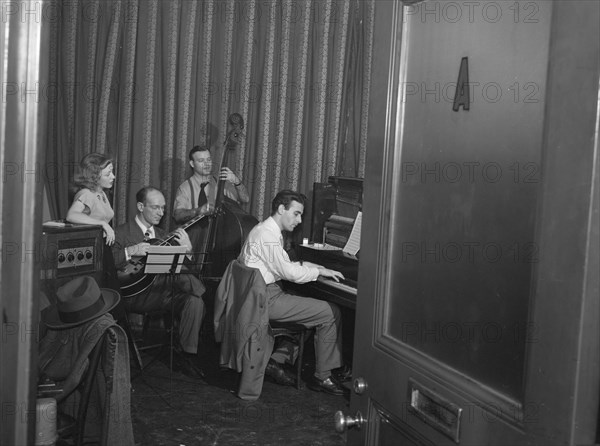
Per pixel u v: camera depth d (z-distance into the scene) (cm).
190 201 581
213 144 593
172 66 582
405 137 183
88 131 567
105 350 327
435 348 170
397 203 185
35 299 177
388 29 187
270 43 592
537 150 140
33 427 179
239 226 564
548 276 133
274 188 601
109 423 327
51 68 549
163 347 509
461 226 162
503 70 150
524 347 142
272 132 598
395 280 186
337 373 505
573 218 128
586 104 126
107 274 493
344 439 403
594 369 127
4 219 172
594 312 126
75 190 546
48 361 339
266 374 489
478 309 156
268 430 412
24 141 172
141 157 580
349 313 496
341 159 604
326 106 601
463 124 162
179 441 391
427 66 174
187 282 530
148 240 566
